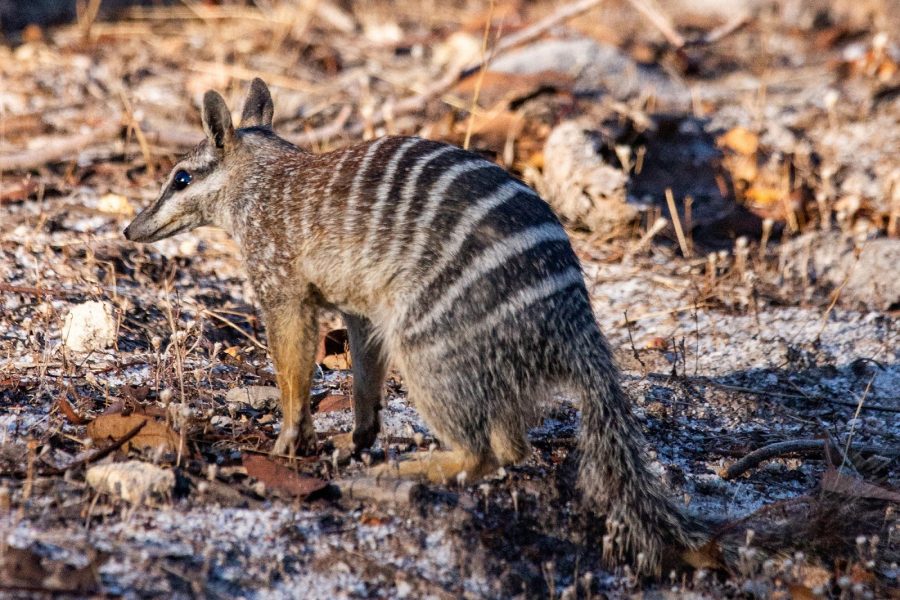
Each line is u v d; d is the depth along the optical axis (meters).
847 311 12.58
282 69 18.22
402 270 8.30
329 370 10.85
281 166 9.18
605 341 8.52
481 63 15.57
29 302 11.20
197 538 7.54
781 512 8.81
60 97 16.58
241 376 10.29
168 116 16.11
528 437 9.62
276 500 8.12
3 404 9.23
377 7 22.52
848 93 18.36
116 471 7.90
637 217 14.05
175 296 11.88
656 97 17.97
